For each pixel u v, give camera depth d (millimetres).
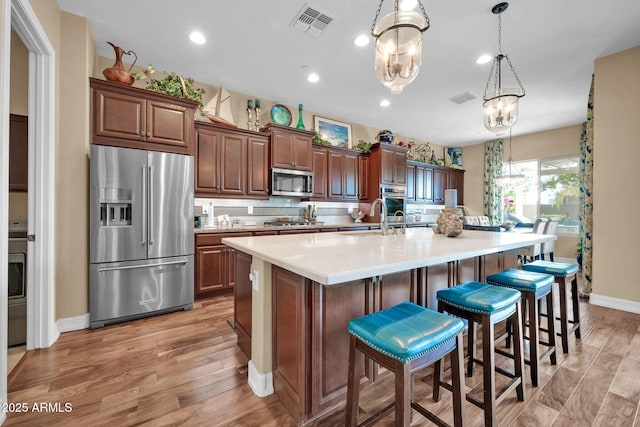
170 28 2678
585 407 1525
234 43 2924
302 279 1390
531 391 1661
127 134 2691
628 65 2996
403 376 978
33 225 2133
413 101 4441
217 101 3795
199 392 1657
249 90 4066
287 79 3723
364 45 2957
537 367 1696
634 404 1545
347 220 5480
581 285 4102
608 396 1612
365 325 1136
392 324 1132
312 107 4734
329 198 4879
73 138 2457
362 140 5590
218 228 3471
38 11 1954
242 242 1992
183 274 2961
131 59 3219
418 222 6121
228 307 3090
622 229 3033
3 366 1428
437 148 7348
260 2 2346
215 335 2400
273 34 2771
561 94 4148
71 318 2461
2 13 1416
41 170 2146
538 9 2400
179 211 2936
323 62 3299
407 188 6207
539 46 2951
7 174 1466
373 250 1612
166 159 2848
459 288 1615
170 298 2883
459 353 1175
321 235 2490
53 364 1933
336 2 2346
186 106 3016
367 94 4203
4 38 1434
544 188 6145
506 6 2357
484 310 1374
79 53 2480
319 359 1426
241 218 4176
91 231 2492
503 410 1509
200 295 3381
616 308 3055
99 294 2527
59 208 2404
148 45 2955
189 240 3006
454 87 3939
